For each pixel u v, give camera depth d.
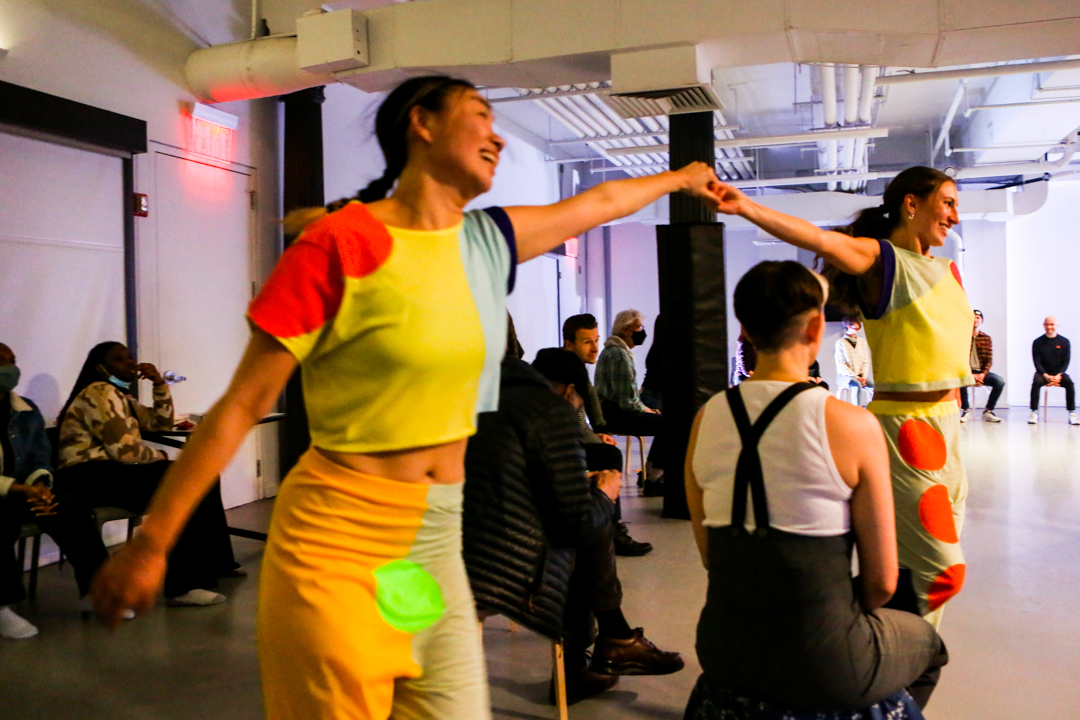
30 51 4.39
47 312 4.52
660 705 2.64
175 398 5.33
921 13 4.43
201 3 5.53
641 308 13.27
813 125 11.09
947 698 2.65
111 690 2.77
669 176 1.52
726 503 1.54
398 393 1.09
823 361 13.38
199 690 2.76
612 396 5.98
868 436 1.48
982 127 10.66
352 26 5.00
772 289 1.54
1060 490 6.10
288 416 5.98
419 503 1.12
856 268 1.98
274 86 5.36
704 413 1.63
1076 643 3.12
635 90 4.86
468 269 1.14
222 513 4.14
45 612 3.61
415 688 1.18
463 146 1.10
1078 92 8.02
